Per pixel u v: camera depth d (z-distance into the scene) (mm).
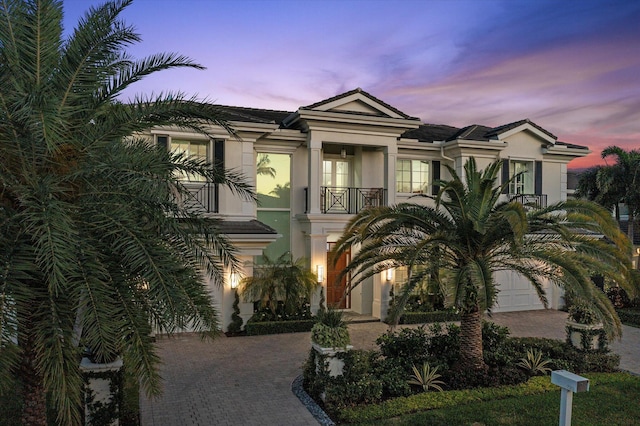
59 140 4363
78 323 5000
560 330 15344
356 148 17500
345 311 17297
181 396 8875
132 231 5324
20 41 5277
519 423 7609
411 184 18156
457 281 8727
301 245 16469
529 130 18500
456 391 8883
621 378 9914
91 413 6793
